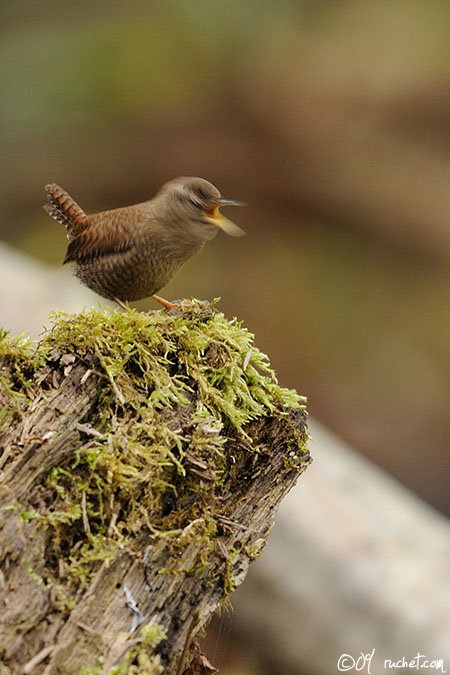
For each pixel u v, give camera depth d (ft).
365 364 68.23
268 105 79.00
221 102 80.07
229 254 75.56
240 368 15.62
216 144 79.05
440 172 76.28
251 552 14.21
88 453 13.47
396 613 25.84
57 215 22.65
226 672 28.27
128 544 13.09
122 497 13.43
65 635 12.20
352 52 79.00
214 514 14.03
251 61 79.61
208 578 13.62
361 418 64.28
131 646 12.42
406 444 62.64
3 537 12.48
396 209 76.02
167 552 13.29
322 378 67.36
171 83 79.56
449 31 78.54
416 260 75.36
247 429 15.08
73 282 38.65
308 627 27.61
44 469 13.24
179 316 16.29
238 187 78.79
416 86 77.20
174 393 14.75
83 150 79.10
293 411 15.43
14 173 77.82
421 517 29.50
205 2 80.07
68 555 12.89
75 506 13.07
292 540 28.35
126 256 19.67
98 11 82.53
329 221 77.87
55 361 14.61
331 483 30.60
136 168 79.10
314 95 78.64
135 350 15.02
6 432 13.66
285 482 15.11
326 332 69.56
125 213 19.97
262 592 28.53
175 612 13.24
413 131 77.92
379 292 73.15
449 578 26.35
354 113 78.38
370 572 26.96
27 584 12.35
